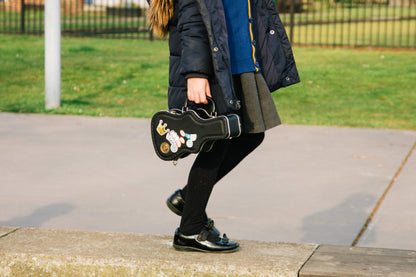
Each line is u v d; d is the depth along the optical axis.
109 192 6.02
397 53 16.11
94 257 3.81
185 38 3.38
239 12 3.59
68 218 5.26
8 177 6.47
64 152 7.58
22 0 19.58
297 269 3.63
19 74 13.00
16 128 8.88
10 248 3.97
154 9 3.56
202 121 3.46
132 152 7.64
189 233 3.86
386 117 9.95
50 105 10.26
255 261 3.75
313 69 13.55
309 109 10.53
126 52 16.19
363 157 7.43
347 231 5.00
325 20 27.55
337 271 3.61
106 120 9.58
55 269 3.86
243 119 3.63
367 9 37.28
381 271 3.62
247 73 3.60
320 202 5.74
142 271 3.75
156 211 5.49
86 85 12.24
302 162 7.17
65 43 17.73
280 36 3.84
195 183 3.75
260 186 6.23
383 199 5.84
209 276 3.69
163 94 11.71
